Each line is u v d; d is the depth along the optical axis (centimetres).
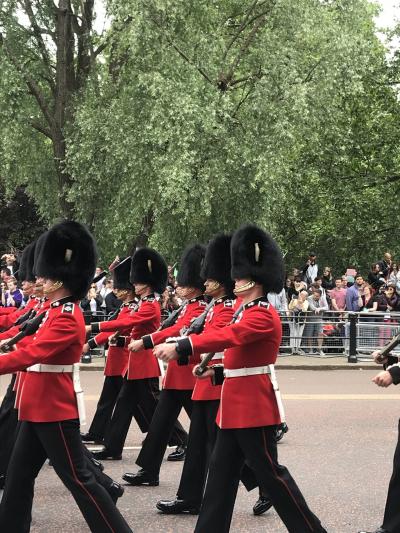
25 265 947
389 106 2916
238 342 554
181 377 785
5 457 763
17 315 902
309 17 2164
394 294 1836
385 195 2977
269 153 2117
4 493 567
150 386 888
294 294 1964
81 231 593
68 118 2400
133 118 2164
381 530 581
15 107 2264
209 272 692
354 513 709
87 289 592
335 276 3117
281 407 575
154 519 694
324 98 2214
